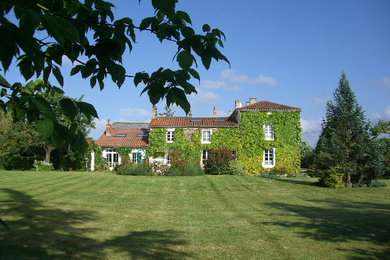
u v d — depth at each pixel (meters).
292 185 18.28
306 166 39.53
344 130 17.77
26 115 2.33
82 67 2.55
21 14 1.32
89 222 8.52
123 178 20.19
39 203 11.10
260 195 14.55
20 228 7.58
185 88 2.23
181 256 5.98
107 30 2.38
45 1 2.00
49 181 17.64
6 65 1.27
